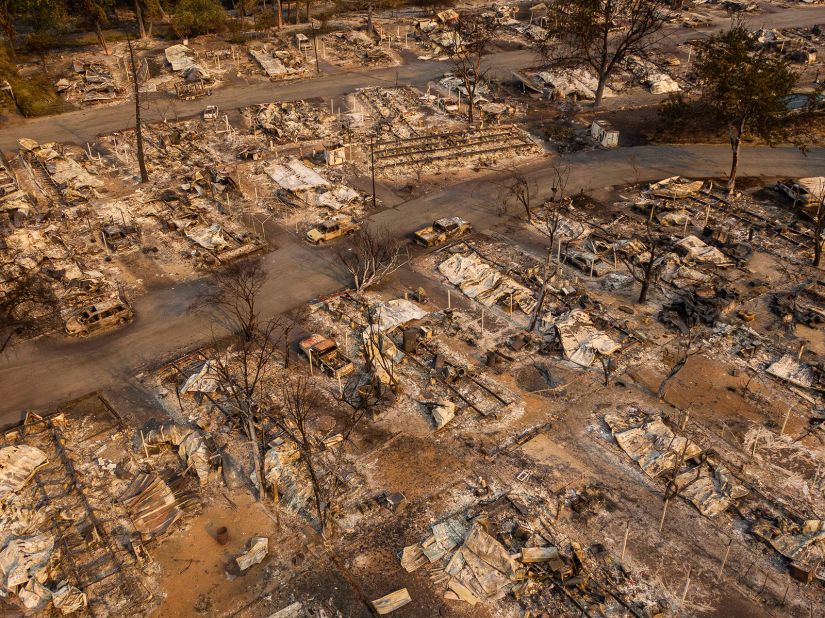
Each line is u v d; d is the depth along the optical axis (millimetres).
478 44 108938
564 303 58375
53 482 42875
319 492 38219
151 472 43375
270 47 119562
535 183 77688
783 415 47562
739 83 70375
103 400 48906
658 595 36406
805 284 60750
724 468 43062
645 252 64438
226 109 96812
